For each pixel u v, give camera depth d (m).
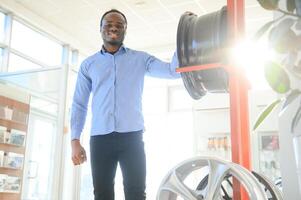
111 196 1.73
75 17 5.61
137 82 1.85
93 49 6.72
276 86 0.94
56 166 2.97
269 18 5.39
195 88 1.40
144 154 1.77
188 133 6.98
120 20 1.87
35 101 3.29
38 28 5.67
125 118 1.77
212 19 1.31
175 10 5.34
